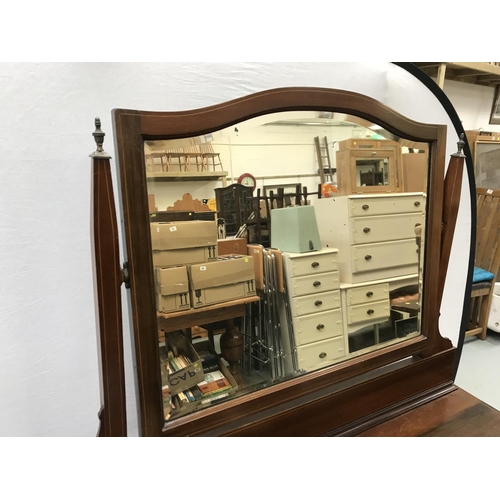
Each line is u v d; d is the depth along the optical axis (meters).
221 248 0.63
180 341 0.59
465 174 1.07
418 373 0.79
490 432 0.70
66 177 0.65
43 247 0.66
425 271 0.77
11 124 0.61
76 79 0.64
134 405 0.74
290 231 0.71
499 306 1.92
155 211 0.53
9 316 0.65
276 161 0.65
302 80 0.82
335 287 0.77
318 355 0.75
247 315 0.67
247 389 0.63
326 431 0.67
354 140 0.71
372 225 0.77
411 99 0.96
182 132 0.51
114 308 0.50
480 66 1.75
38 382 0.69
